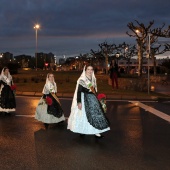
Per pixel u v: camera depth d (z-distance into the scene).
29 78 32.72
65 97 17.64
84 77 8.05
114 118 11.21
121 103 15.25
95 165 6.13
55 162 6.29
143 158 6.61
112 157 6.66
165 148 7.39
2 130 9.08
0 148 7.23
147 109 13.30
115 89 20.94
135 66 64.94
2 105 11.37
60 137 8.32
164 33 30.73
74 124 8.04
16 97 17.34
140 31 28.34
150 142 7.93
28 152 6.94
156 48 36.81
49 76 9.82
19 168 5.91
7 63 46.34
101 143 7.77
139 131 9.16
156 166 6.12
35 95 18.44
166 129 9.46
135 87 20.73
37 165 6.09
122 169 5.93
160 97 17.23
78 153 6.91
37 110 9.80
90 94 8.01
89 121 7.95
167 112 12.55
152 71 53.03
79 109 8.02
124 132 9.01
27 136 8.39
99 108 8.01
